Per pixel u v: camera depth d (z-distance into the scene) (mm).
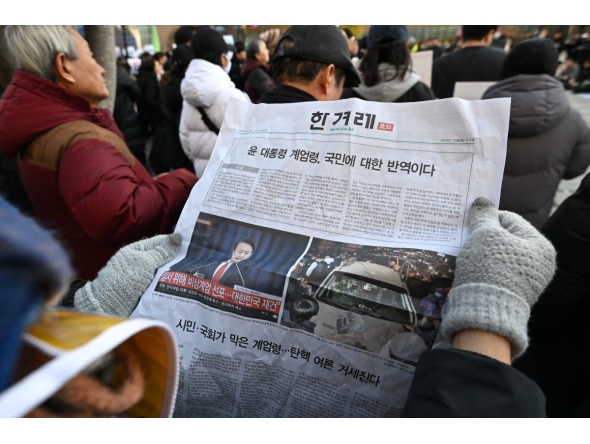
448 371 410
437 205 621
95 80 1101
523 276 464
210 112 1692
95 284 664
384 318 559
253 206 706
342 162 685
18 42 947
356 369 564
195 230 724
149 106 4105
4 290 205
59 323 298
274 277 609
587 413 857
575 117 1437
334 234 648
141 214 907
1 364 208
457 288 483
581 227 784
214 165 782
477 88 2158
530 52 1381
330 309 579
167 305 644
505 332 426
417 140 660
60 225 1056
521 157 1442
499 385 389
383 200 648
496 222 545
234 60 4250
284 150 732
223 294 625
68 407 304
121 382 342
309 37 1004
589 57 6938
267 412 622
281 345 594
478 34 2307
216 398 641
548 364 935
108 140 996
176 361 354
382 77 1781
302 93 1035
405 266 577
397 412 547
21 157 1032
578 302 835
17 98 960
